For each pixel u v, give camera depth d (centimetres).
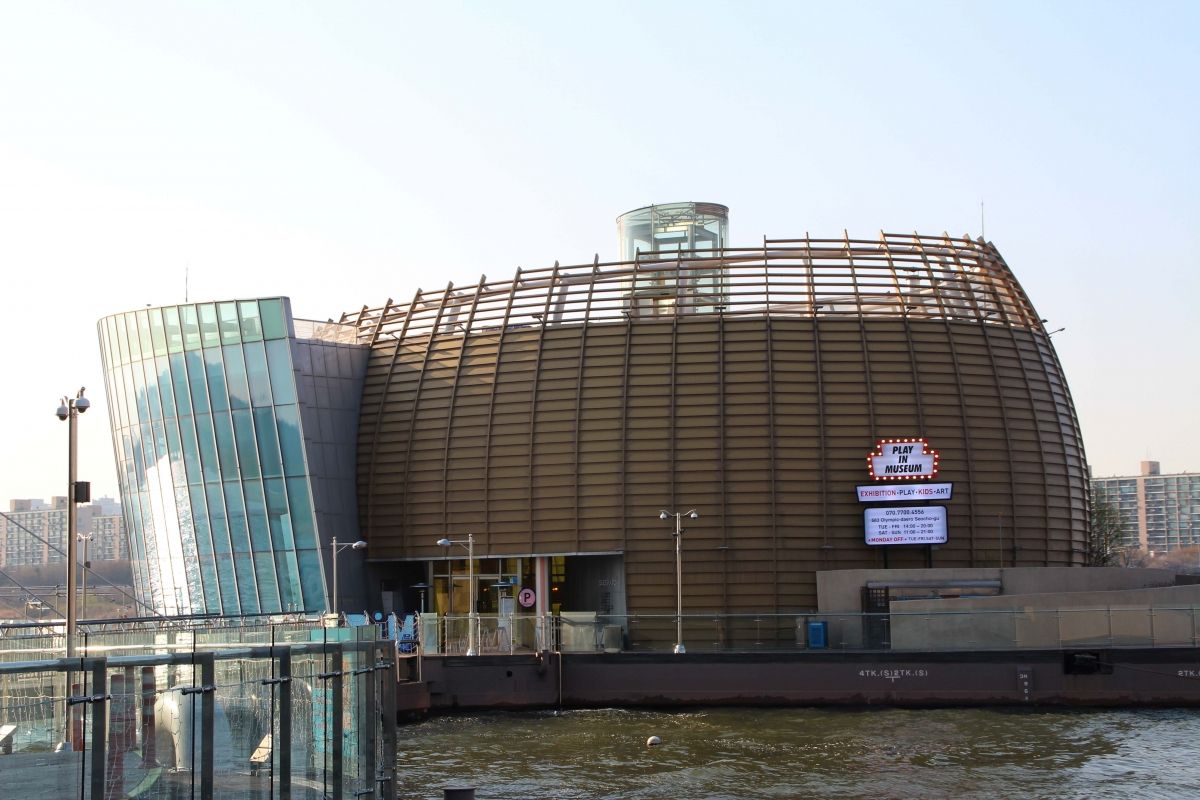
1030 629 6519
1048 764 4878
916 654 6562
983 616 6562
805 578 7769
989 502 8025
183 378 8962
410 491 8462
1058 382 8856
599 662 6762
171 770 2442
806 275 8269
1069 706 6431
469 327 8562
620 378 8094
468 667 6725
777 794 4409
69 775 2211
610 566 8094
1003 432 8150
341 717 3050
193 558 8962
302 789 2847
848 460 7906
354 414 8838
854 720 6106
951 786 4506
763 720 6150
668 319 8212
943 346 8162
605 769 4891
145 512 9425
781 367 7988
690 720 6188
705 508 7850
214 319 8800
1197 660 6375
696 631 6894
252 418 8669
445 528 8294
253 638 2936
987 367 8238
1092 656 6444
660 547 7862
